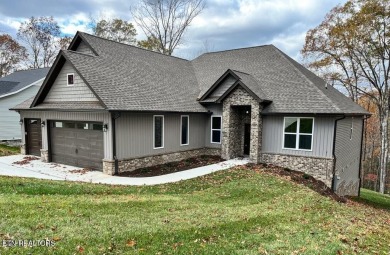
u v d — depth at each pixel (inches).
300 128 585.6
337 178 573.3
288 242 237.1
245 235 245.0
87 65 558.3
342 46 1011.3
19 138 959.6
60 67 597.0
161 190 425.4
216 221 273.7
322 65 1087.6
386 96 1014.4
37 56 1683.1
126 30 1549.0
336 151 570.3
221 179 498.6
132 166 557.0
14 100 938.7
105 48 665.6
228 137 670.5
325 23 1036.5
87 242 203.0
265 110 614.5
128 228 236.5
